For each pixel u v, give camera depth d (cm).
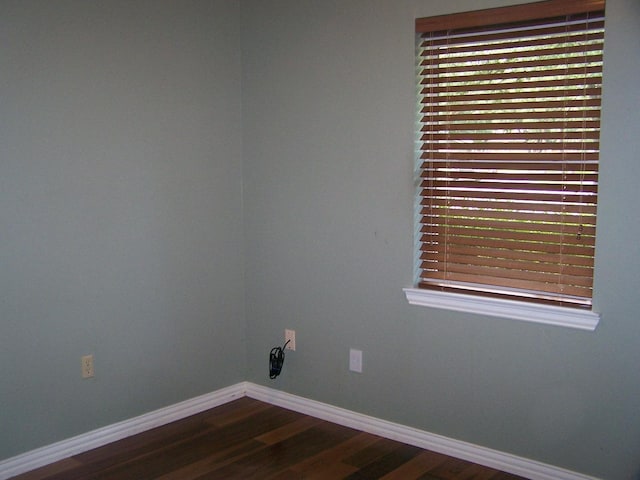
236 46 357
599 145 251
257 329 371
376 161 312
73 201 298
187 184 341
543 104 266
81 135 298
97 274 309
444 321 298
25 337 288
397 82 300
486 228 286
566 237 266
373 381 326
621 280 250
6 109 274
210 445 316
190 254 346
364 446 314
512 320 279
